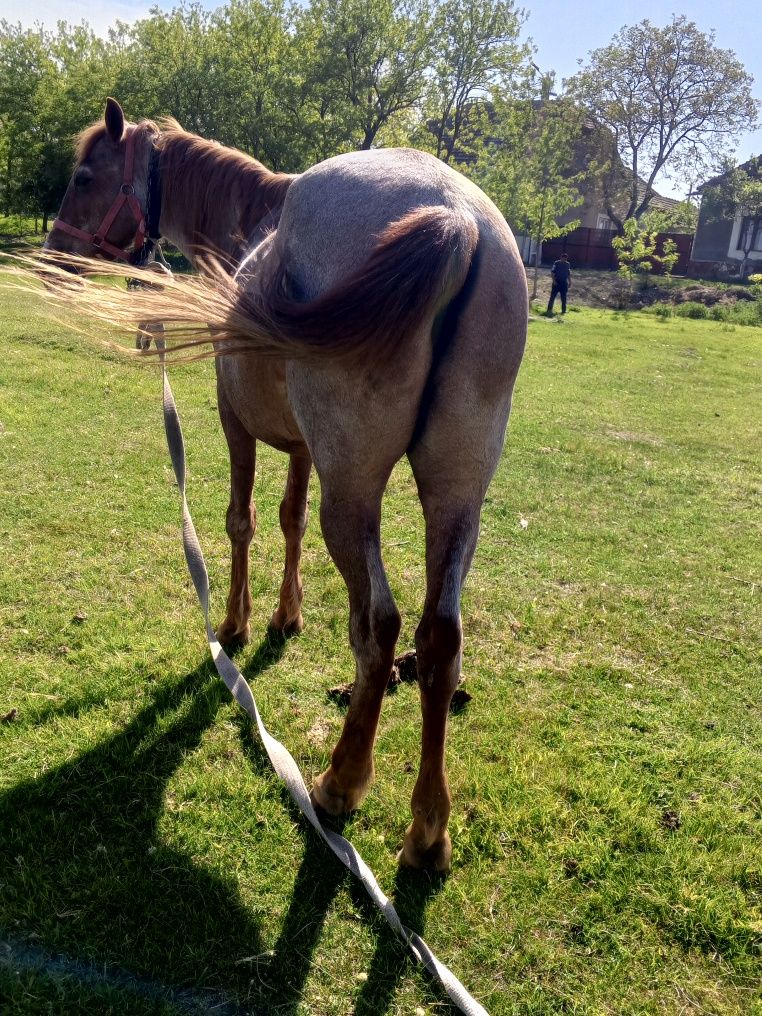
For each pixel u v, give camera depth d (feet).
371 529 6.73
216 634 11.38
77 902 6.86
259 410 8.55
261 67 98.58
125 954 6.38
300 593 11.63
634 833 8.12
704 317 78.64
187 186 10.61
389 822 8.07
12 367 27.04
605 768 9.14
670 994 6.42
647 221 113.19
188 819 7.91
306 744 9.16
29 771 8.40
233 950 6.50
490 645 11.94
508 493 19.33
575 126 83.30
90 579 12.84
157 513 15.78
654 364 42.93
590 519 17.94
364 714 7.34
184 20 96.89
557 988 6.40
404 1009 6.11
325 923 6.82
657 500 19.57
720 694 10.97
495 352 6.26
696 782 9.04
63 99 95.71
